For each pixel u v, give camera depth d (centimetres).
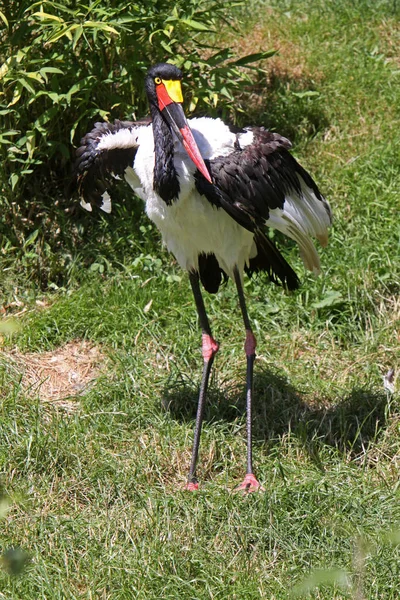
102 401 915
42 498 790
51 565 709
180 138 769
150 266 1077
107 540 735
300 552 725
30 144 1045
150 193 812
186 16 1087
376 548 719
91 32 1042
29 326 1001
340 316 1032
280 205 816
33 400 898
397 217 1134
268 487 805
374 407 902
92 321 1009
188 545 730
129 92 1127
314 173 1213
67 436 849
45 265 1083
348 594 678
